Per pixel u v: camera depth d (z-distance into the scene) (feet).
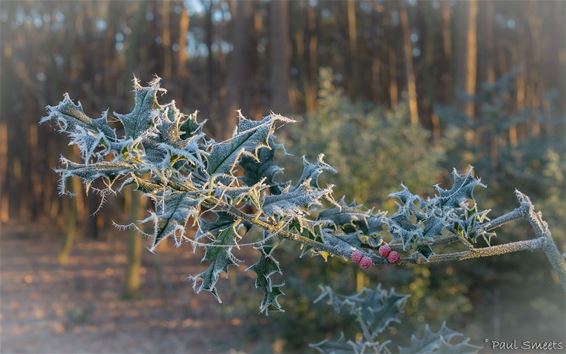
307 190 3.59
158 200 3.10
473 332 19.63
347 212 4.26
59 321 27.45
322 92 21.34
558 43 61.21
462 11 29.25
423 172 18.60
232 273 21.66
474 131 24.36
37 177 65.92
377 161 18.25
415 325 17.52
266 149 4.31
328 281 17.99
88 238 52.54
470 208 3.94
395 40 55.16
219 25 51.93
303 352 18.98
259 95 48.37
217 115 36.63
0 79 55.52
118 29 44.29
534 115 29.07
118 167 2.94
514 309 21.85
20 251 47.73
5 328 26.50
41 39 51.80
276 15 33.55
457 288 20.42
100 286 35.12
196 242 3.10
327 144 18.15
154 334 25.02
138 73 32.55
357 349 5.95
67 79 46.01
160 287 30.01
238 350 20.44
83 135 2.88
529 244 3.94
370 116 21.21
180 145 3.20
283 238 4.07
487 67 38.32
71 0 45.88
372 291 6.37
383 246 3.85
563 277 3.89
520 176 21.62
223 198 3.40
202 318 26.78
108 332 25.43
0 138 64.64
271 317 19.04
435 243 3.87
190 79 39.96
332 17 57.77
